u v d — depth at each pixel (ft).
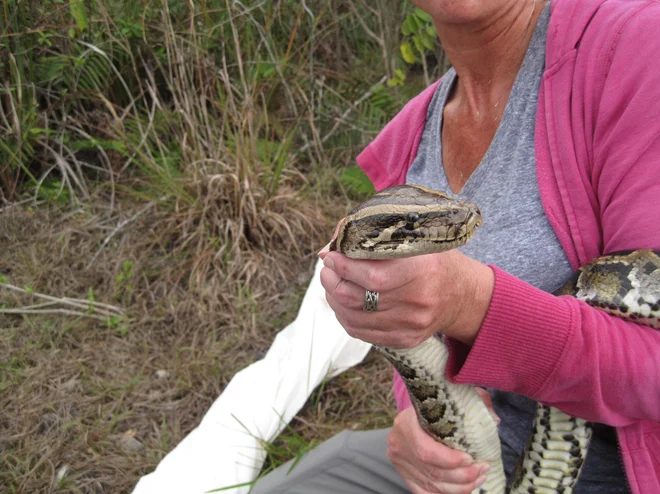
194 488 2.35
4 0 3.59
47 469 2.61
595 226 1.48
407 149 2.05
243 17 4.13
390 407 3.01
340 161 4.73
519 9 1.61
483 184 1.69
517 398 1.80
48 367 3.13
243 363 3.23
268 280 3.74
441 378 1.66
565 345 1.28
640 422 1.41
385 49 4.72
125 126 4.30
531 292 1.30
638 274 1.42
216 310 3.54
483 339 1.31
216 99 4.24
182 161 4.20
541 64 1.59
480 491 1.79
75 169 4.43
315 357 2.97
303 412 3.01
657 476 1.43
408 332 1.24
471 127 1.78
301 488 2.12
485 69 1.70
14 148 4.03
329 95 4.91
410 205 1.36
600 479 1.67
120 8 4.00
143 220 4.09
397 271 1.15
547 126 1.51
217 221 3.86
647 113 1.31
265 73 4.33
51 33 3.90
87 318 3.45
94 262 3.83
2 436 2.77
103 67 4.07
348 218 1.41
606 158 1.39
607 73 1.41
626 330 1.32
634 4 1.45
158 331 3.42
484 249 1.64
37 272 3.67
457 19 1.57
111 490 2.58
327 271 1.27
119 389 3.05
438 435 1.73
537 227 1.56
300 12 3.97
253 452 2.55
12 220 3.99
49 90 4.17
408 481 1.87
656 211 1.29
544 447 1.67
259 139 4.35
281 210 4.07
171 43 3.79
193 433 2.62
